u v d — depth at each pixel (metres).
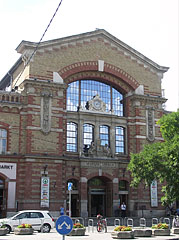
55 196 37.50
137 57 46.72
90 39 43.81
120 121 44.84
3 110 37.78
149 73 47.28
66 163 40.25
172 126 29.55
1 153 36.94
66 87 41.00
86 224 35.25
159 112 46.59
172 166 27.14
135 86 45.72
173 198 27.61
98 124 43.19
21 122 38.22
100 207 42.62
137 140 44.25
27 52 39.84
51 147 38.47
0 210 36.50
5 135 37.56
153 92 46.94
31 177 36.75
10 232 26.67
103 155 42.25
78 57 42.50
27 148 37.25
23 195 36.38
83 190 39.97
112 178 42.00
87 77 43.75
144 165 29.78
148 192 43.44
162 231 25.59
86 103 43.72
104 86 45.53
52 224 27.89
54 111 39.56
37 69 39.62
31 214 27.70
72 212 39.88
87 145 42.34
